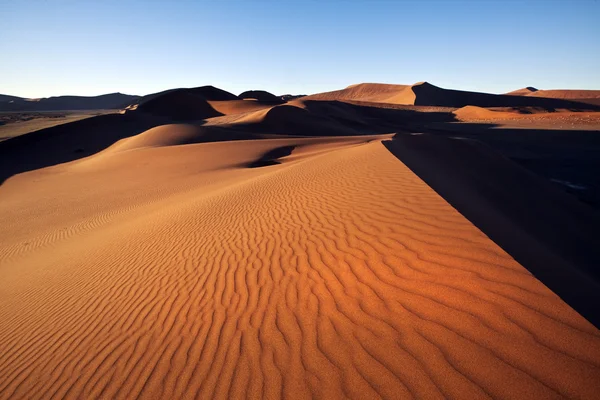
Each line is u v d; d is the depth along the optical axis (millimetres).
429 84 158000
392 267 4418
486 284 3568
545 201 12914
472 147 17781
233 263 5980
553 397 2375
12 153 48625
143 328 4668
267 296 4664
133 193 22453
